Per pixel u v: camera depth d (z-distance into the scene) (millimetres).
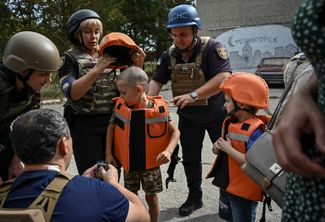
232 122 2684
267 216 3594
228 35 26531
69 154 1786
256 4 25156
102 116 3100
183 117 3596
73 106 2984
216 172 2768
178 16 3207
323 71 917
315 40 877
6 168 2662
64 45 17891
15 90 2320
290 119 958
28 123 1683
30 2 17219
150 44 28500
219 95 3496
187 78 3420
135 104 2943
